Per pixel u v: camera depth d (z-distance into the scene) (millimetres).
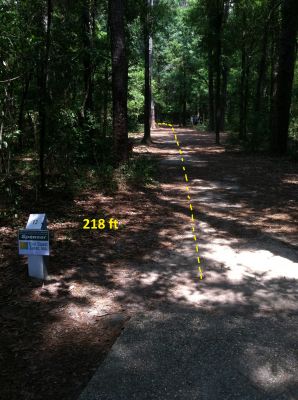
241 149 19766
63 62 9578
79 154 11062
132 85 35250
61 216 7586
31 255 4902
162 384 3139
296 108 27031
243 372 3264
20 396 3045
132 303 4469
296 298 4586
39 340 3748
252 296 4641
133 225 7328
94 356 3518
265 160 15875
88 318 4137
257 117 19438
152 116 44219
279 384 3127
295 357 3453
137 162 12258
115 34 11445
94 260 5660
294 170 13430
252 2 22734
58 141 9547
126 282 4996
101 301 4496
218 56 22547
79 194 9258
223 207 8773
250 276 5199
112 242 6418
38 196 8680
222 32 23500
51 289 4746
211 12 23281
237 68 37031
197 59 45438
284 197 9609
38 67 8250
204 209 8602
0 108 7188
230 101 42719
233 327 3945
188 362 3396
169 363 3389
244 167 14211
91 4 12320
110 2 11406
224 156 17375
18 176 9625
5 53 7059
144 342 3689
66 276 5105
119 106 11766
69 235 6613
